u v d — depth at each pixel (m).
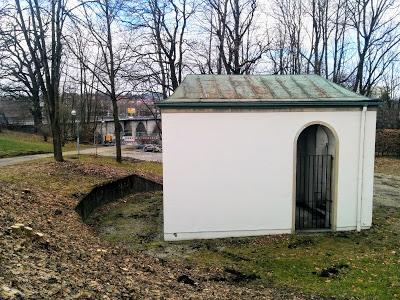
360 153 11.01
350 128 10.93
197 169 10.64
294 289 7.30
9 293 4.14
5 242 5.88
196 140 10.55
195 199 10.71
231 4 25.17
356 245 10.00
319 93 11.20
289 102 10.48
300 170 14.11
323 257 9.14
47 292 4.60
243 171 10.77
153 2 23.33
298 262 8.83
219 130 10.58
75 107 50.53
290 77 12.78
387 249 9.66
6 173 14.89
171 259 9.09
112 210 14.84
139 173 21.47
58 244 6.97
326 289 7.28
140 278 6.48
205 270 8.27
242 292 6.78
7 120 49.53
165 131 10.48
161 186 20.56
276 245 10.09
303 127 10.77
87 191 14.16
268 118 10.68
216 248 9.94
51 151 29.84
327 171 11.83
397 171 24.19
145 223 12.73
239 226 10.89
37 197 11.14
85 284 5.31
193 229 10.77
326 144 12.57
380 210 13.80
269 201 10.91
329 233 11.05
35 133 43.03
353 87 29.02
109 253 7.84
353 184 11.13
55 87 18.67
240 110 10.52
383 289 7.23
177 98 10.60
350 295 6.97
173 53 24.22
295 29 30.42
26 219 7.97
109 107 71.56
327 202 11.85
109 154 31.44
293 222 11.01
